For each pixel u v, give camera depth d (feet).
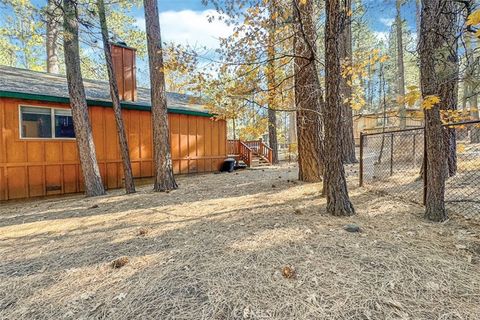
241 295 6.60
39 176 24.39
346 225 10.77
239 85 17.93
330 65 12.35
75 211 17.01
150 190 23.76
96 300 6.88
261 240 9.82
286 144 72.49
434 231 9.70
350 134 32.60
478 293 6.19
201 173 36.86
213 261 8.42
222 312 6.08
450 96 14.73
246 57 17.10
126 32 36.86
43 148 24.59
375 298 6.18
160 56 21.77
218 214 13.84
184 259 8.72
